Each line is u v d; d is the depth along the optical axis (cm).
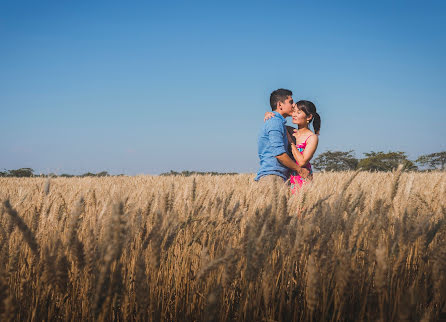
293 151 525
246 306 189
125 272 191
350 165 5588
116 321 202
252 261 166
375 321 169
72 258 175
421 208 271
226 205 263
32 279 203
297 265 214
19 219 169
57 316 197
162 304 206
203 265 177
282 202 202
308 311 193
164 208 233
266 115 520
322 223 199
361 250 200
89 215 247
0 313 138
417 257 225
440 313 177
